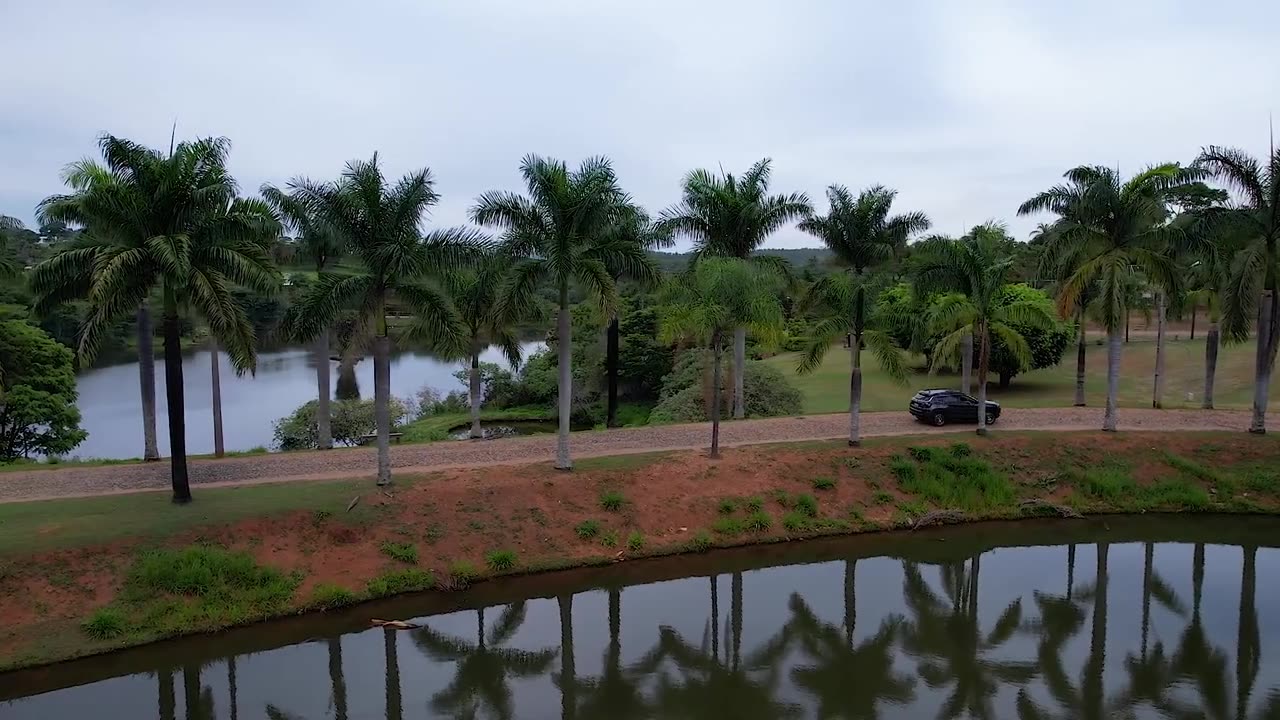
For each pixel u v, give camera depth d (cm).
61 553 1836
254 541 2019
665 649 1889
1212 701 1603
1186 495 2781
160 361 7512
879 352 2911
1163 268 2944
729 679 1742
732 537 2478
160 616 1792
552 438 3122
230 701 1606
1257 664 1789
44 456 3897
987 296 3008
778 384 4009
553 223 2381
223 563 1919
